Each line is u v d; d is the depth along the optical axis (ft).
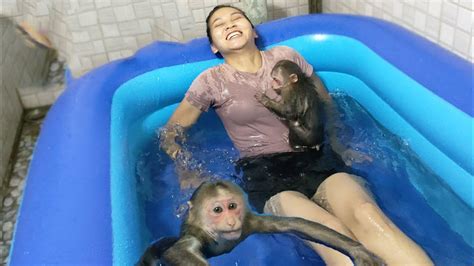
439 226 5.10
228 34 5.96
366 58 6.48
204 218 4.77
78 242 4.22
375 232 4.51
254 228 4.77
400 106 6.07
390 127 6.31
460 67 5.48
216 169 5.90
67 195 4.64
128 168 5.48
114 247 4.32
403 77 5.95
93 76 6.33
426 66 5.73
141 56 6.63
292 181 5.49
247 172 5.70
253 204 5.38
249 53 6.08
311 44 6.79
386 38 6.28
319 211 4.83
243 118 5.96
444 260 4.73
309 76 6.38
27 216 4.52
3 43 8.04
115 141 5.59
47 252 4.14
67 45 7.97
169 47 6.75
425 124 5.74
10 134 7.95
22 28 7.92
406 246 4.38
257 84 6.01
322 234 4.49
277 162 5.73
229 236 4.74
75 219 4.41
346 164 5.70
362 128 6.34
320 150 5.85
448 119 5.44
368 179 5.54
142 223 5.14
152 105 6.58
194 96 6.08
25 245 4.25
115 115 5.95
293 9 8.08
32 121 8.45
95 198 4.65
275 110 5.81
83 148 5.21
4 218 6.97
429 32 6.07
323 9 8.38
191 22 7.77
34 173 5.01
